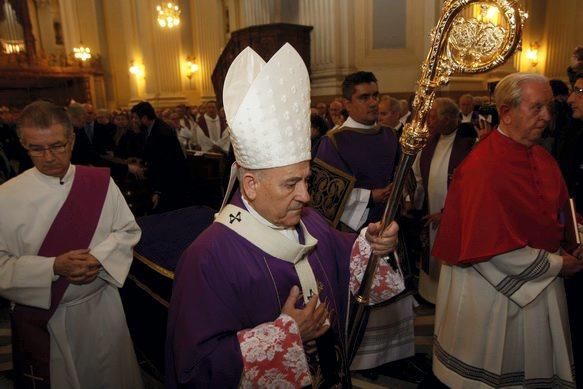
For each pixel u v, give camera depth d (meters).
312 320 1.17
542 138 3.33
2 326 3.74
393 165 2.79
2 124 6.91
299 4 8.93
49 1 18.11
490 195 1.80
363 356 2.64
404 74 8.52
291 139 1.14
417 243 3.85
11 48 16.38
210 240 1.25
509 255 1.78
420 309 3.69
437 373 2.11
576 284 2.20
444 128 3.29
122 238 1.94
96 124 7.38
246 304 1.23
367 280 1.44
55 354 1.88
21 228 1.79
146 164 5.91
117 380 2.05
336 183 2.63
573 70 3.59
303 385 1.14
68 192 1.88
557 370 1.86
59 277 1.82
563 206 1.96
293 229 1.37
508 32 1.06
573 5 10.01
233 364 1.10
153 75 15.01
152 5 14.70
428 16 8.24
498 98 1.90
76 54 17.12
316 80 8.76
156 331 2.38
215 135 8.77
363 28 8.56
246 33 9.23
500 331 1.88
